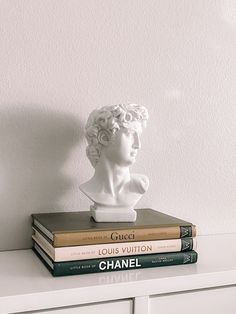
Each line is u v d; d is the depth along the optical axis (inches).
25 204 34.3
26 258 31.6
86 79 35.8
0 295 23.4
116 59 36.8
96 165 32.0
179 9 39.1
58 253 26.9
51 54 34.6
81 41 35.5
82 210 36.1
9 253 33.1
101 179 31.5
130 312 26.3
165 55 38.7
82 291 24.8
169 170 39.4
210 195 41.3
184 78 39.6
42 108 34.5
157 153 38.8
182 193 40.0
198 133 40.4
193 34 39.7
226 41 41.2
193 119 40.1
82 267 27.3
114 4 36.5
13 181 33.9
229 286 29.4
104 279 26.4
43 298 24.0
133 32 37.4
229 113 41.7
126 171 31.7
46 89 34.6
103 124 30.4
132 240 28.7
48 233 28.7
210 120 40.9
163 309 27.4
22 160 34.1
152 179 38.8
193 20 39.7
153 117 38.5
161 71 38.6
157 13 38.2
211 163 41.2
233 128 42.0
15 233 34.2
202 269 29.0
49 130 34.8
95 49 36.0
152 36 38.1
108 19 36.4
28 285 25.2
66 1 34.9
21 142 34.0
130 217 30.9
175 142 39.5
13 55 33.4
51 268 27.7
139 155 38.1
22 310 23.6
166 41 38.7
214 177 41.4
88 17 35.7
